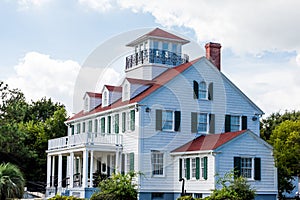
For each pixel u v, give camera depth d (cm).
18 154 4691
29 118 6769
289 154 3578
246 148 3459
